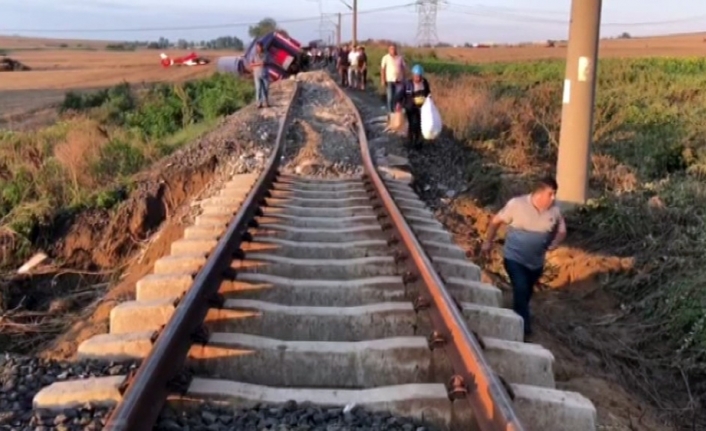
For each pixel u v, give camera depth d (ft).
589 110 35.94
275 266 23.97
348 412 14.40
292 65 124.57
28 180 50.55
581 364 22.25
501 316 19.99
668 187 36.96
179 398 14.55
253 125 54.19
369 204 35.55
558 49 419.95
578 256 31.86
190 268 23.44
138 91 143.84
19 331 31.14
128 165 55.67
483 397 13.53
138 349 16.85
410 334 19.03
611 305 28.60
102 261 41.42
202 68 290.35
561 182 36.70
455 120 54.80
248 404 14.71
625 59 171.83
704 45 376.89
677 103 70.95
